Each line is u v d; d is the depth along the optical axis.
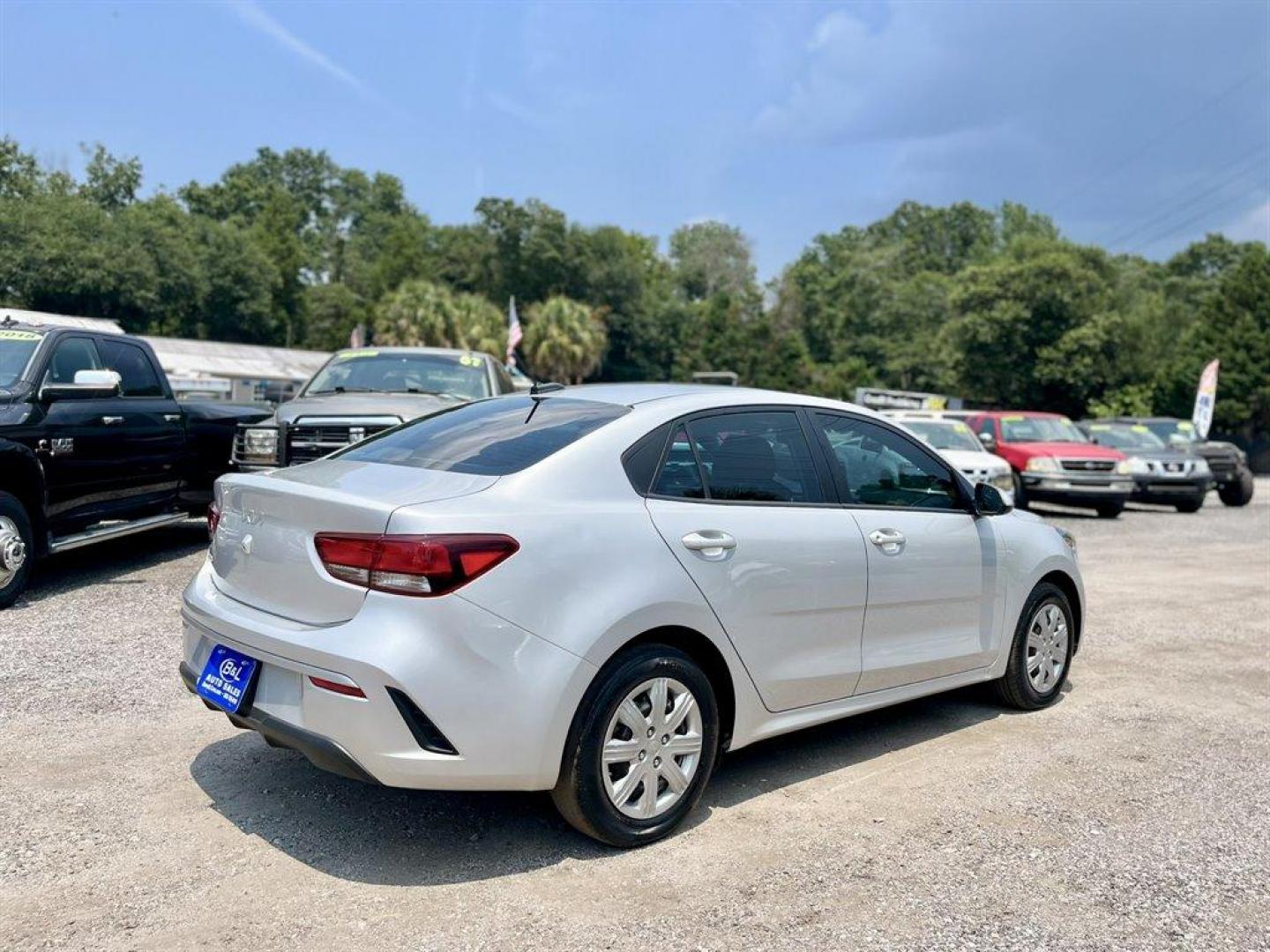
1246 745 4.97
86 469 7.56
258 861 3.40
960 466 14.30
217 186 89.44
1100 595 9.30
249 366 40.25
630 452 3.75
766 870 3.46
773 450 4.23
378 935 2.95
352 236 98.88
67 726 4.64
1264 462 41.94
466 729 3.15
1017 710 5.50
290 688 3.32
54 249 50.56
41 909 3.05
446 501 3.32
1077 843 3.76
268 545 3.52
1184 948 3.03
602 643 3.37
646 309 77.81
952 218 109.50
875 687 4.49
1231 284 43.62
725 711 3.93
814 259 109.75
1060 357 50.44
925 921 3.14
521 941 2.94
